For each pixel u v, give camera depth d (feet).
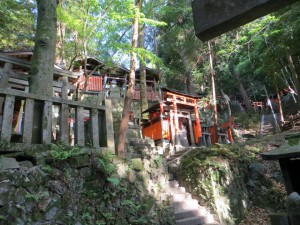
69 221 11.28
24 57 24.25
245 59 54.39
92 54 27.02
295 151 10.95
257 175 28.09
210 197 23.04
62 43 31.99
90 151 13.14
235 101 88.17
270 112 75.82
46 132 12.05
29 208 10.30
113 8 21.88
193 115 42.50
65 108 13.14
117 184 12.99
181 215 20.74
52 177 11.36
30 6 44.55
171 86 74.69
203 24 3.92
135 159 16.03
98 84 57.47
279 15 33.19
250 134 56.95
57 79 25.70
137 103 60.03
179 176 26.78
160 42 70.23
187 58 60.44
